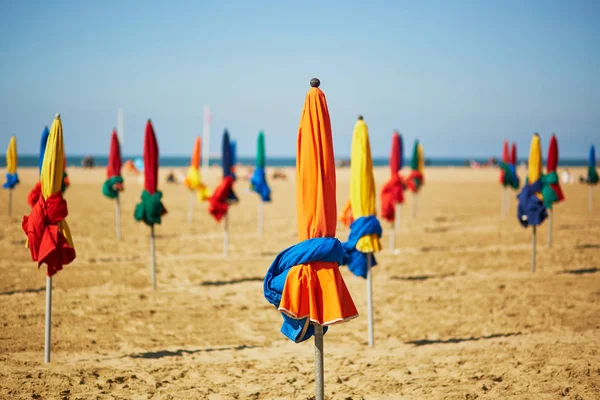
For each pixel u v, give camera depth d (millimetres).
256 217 25000
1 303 9711
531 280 11852
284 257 4430
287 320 4449
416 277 12398
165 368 6777
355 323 9016
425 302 10219
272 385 6199
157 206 10797
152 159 10719
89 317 9094
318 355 4422
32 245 6531
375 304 10164
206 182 47906
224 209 14758
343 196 36625
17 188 35844
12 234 17688
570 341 7727
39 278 11773
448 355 7238
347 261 7930
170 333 8367
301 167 4445
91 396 5770
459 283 11719
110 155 17422
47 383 6105
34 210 6559
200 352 7496
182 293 10938
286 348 7730
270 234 19594
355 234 7777
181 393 5918
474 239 17922
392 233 15516
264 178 19078
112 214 24688
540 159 12305
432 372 6566
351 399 5773
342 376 6496
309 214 4422
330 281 4352
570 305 9750
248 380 6379
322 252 4328
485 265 13547
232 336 8281
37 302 9883
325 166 4418
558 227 20453
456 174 69125
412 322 8984
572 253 14891
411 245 16766
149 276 12383
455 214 25891
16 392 5809
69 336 8039
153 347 7676
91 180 46750
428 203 31531
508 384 6043
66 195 33438
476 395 5754
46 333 6883
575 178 57781
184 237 18641
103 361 7023
